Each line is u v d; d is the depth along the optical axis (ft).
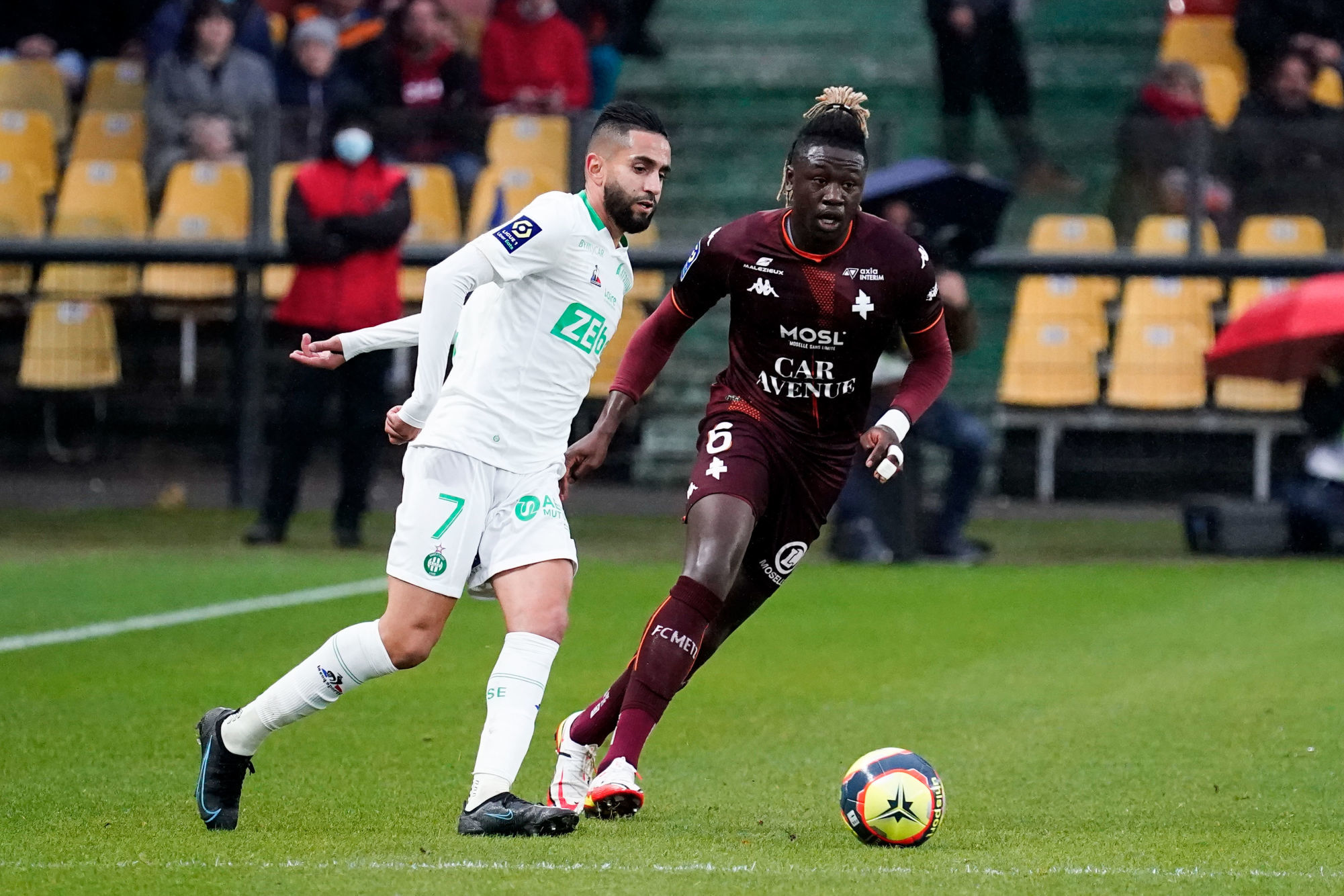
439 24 175.01
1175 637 108.06
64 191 176.65
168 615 112.27
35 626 107.76
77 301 173.78
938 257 134.21
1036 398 170.19
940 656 101.60
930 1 181.27
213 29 177.47
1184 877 51.29
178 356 181.16
